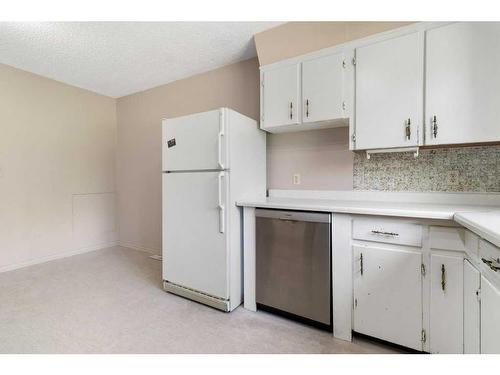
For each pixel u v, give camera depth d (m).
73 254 3.51
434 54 1.57
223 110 2.00
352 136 1.84
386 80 1.72
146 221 3.71
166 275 2.38
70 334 1.73
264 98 2.24
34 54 2.65
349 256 1.64
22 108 3.03
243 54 2.69
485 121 1.46
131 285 2.54
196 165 2.15
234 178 2.09
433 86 1.58
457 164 1.82
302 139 2.43
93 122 3.73
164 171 2.37
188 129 2.19
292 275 1.85
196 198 2.16
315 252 1.75
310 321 1.83
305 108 2.04
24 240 3.05
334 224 1.68
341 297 1.67
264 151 2.50
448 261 1.35
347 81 1.87
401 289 1.48
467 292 1.25
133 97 3.79
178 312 2.04
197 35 2.33
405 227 1.47
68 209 3.46
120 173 3.96
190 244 2.21
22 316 1.95
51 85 3.28
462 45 1.50
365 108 1.79
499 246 0.85
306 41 2.05
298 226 1.82
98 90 3.69
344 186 2.24
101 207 3.83
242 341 1.67
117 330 1.78
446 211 1.39
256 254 2.03
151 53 2.65
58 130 3.35
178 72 3.12
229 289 2.03
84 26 2.18
